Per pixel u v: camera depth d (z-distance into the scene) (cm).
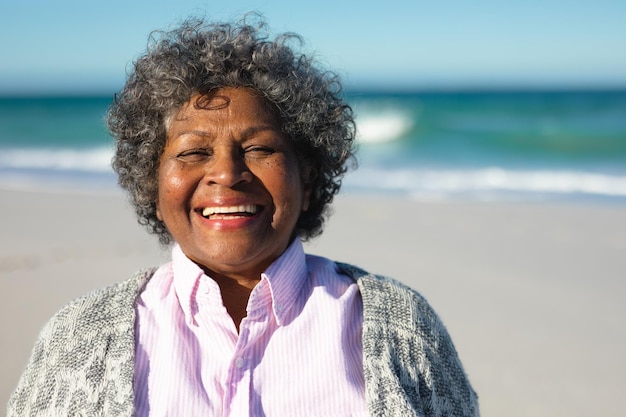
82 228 897
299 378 198
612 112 2948
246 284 216
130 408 187
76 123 3362
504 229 911
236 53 206
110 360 197
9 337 509
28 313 562
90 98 5941
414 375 206
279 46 217
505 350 504
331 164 231
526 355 495
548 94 4731
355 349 211
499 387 445
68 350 201
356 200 1147
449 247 809
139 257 739
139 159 215
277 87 205
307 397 196
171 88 202
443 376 214
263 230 204
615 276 689
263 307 205
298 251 217
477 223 948
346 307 214
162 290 212
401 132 2623
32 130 3125
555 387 444
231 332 203
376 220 972
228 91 204
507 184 1451
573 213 1016
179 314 205
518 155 2028
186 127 201
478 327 550
